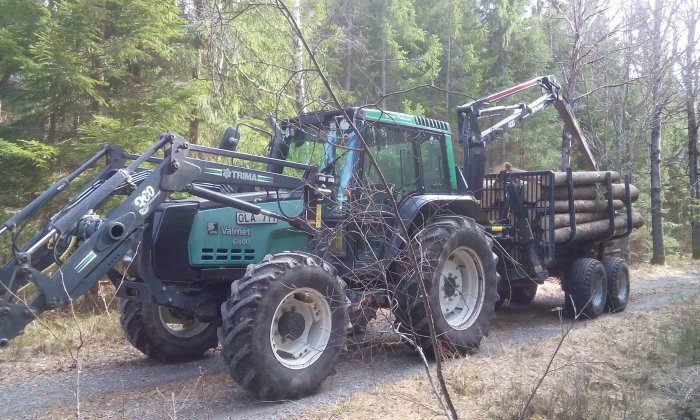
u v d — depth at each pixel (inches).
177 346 250.1
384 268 217.6
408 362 233.5
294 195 227.3
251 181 209.8
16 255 165.2
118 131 366.3
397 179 247.0
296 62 441.1
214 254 212.2
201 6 398.9
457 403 181.5
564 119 396.8
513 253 317.1
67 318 350.0
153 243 207.3
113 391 208.1
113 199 329.4
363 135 228.8
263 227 223.1
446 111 767.7
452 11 843.4
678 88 623.2
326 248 219.1
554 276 352.8
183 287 218.2
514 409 170.6
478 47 890.7
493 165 942.4
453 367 219.0
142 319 242.7
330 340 198.2
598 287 329.7
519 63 924.0
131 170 184.7
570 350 242.1
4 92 408.8
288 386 185.3
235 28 383.2
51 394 206.4
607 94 625.9
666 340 235.8
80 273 171.2
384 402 183.5
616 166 631.8
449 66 822.5
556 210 308.5
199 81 403.5
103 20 405.1
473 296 251.3
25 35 400.8
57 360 256.1
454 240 237.5
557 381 195.2
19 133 398.9
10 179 379.9
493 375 208.2
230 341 179.2
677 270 593.9
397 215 143.8
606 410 167.8
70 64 372.5
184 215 207.6
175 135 192.4
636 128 680.4
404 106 701.9
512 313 350.6
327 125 238.2
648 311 330.3
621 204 370.3
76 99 394.3
